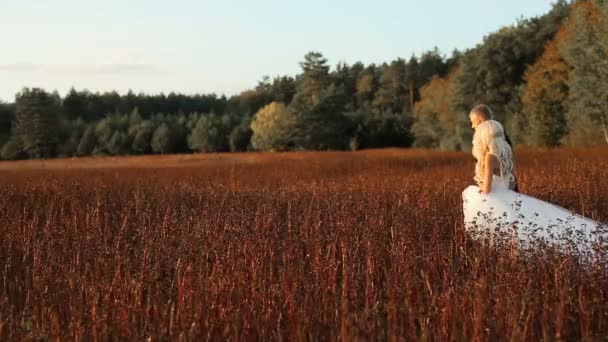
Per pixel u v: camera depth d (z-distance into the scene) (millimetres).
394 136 78438
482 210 6957
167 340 4312
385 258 6320
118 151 84875
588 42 41031
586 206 8719
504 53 57844
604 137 40812
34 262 5879
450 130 66188
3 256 6965
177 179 18188
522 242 6078
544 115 48031
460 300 4602
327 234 6699
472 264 5383
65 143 89125
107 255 5984
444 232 7289
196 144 83125
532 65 57406
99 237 7117
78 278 5410
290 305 4598
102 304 4727
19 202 10852
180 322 4438
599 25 40406
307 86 98875
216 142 83625
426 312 4535
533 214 6750
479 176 7125
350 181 15328
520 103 56406
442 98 68500
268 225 6891
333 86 79438
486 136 7047
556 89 47719
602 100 40094
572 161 17203
